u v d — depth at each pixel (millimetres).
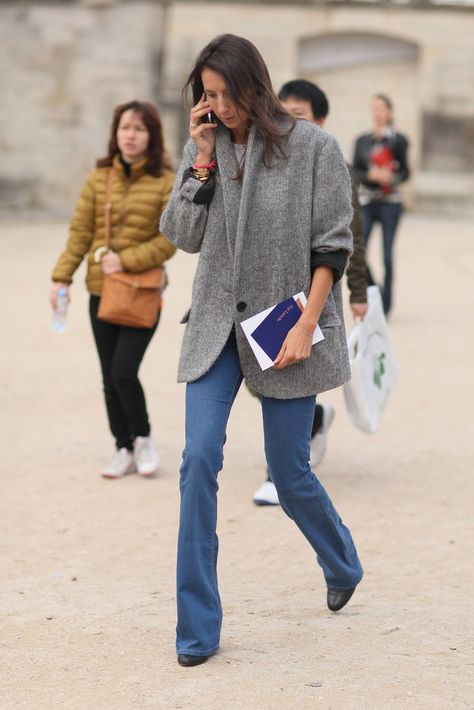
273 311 8594
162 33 54531
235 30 55094
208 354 8703
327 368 8742
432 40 54812
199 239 8906
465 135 55312
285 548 11820
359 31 55219
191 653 8562
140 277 13539
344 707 7766
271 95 8539
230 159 8648
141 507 13227
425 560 11359
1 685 8336
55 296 13812
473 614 9711
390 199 25797
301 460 8867
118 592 10492
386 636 9172
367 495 13578
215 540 8664
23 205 53906
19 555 11609
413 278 33531
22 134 53719
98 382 19875
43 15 53344
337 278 8742
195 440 8500
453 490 13766
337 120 56188
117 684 8281
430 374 20359
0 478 14320
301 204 8617
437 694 7977
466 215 55438
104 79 54031
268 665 8555
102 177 13820
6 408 17953
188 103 8805
